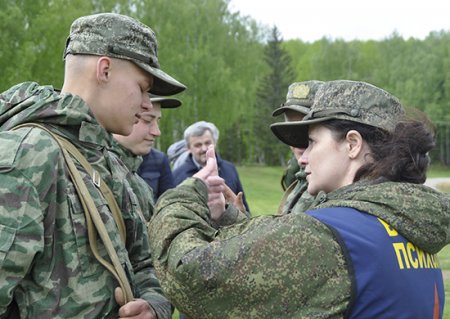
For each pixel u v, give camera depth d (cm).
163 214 220
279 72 6016
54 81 3186
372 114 201
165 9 4244
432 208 190
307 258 182
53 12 3181
